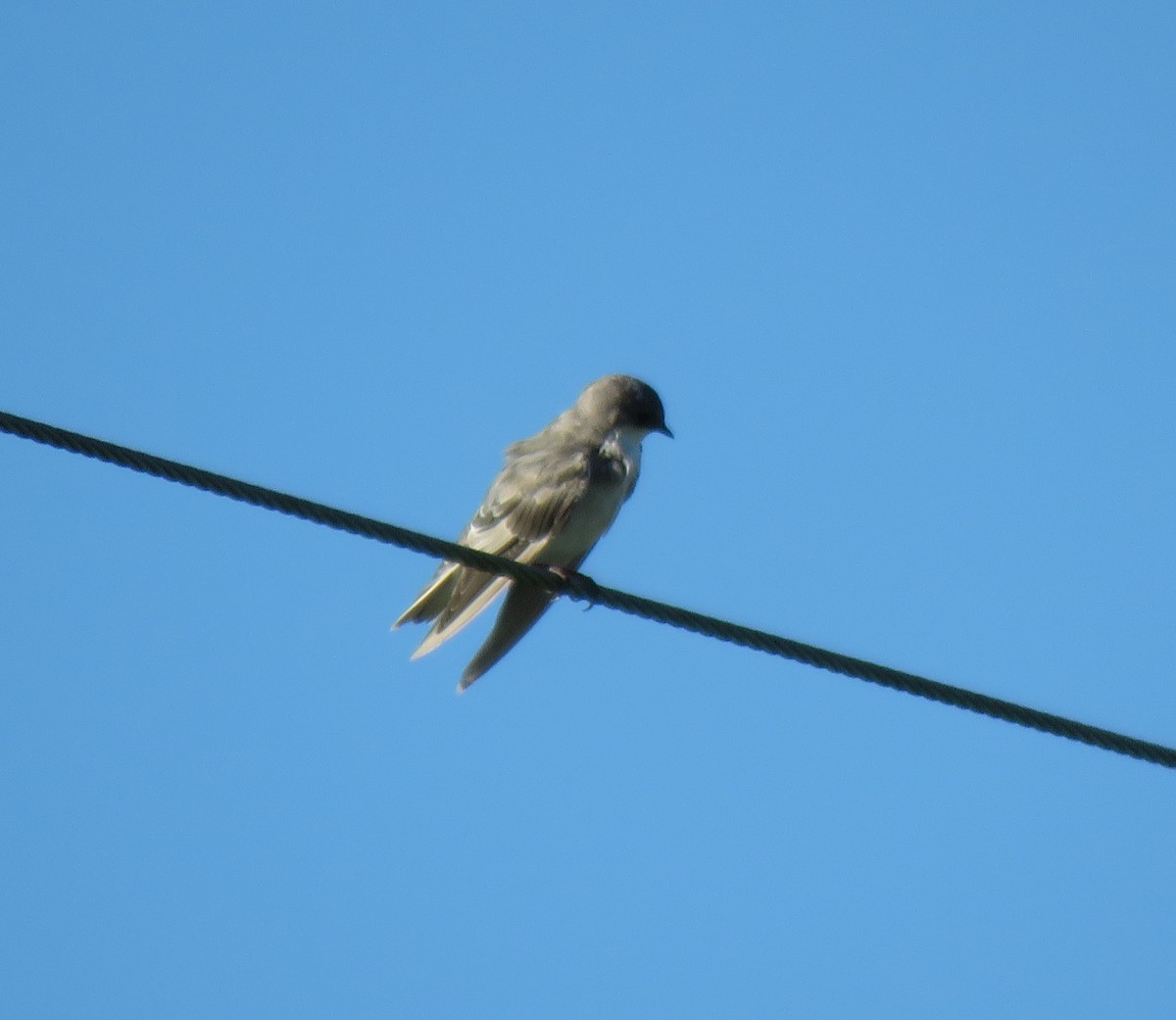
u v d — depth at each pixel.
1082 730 11.09
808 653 10.98
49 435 9.42
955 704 11.01
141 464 9.67
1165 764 11.29
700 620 10.98
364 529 10.49
